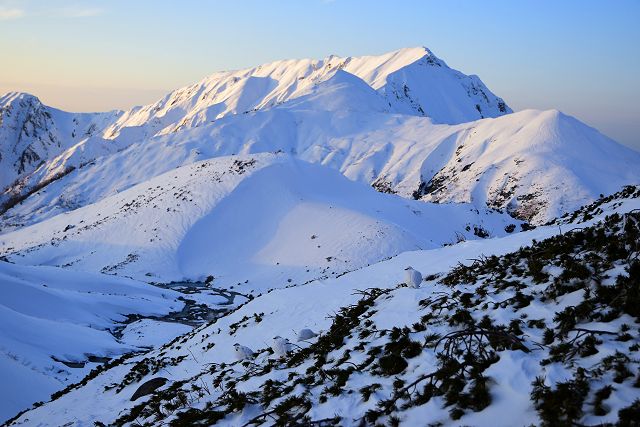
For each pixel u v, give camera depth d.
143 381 21.80
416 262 23.53
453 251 22.95
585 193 167.88
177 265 93.56
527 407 7.54
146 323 60.25
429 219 118.19
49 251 103.88
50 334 45.09
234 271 90.56
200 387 15.92
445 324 11.49
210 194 110.62
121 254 98.12
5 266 72.38
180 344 27.38
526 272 12.53
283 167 117.75
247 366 16.45
